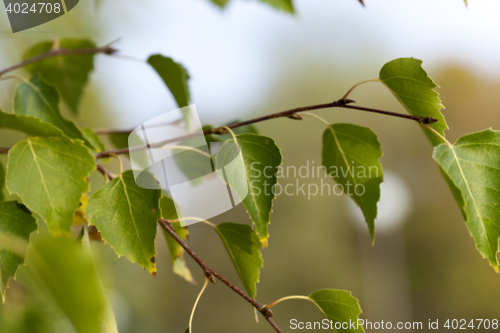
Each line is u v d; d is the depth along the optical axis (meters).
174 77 0.78
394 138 6.53
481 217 0.66
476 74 6.41
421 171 6.63
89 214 0.67
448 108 6.43
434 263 6.66
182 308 4.55
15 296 0.71
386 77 0.69
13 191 0.66
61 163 0.68
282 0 0.80
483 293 5.88
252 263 0.73
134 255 0.67
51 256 0.62
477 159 0.67
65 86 0.85
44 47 0.81
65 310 0.63
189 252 0.68
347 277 6.84
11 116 0.66
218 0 0.83
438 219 6.70
